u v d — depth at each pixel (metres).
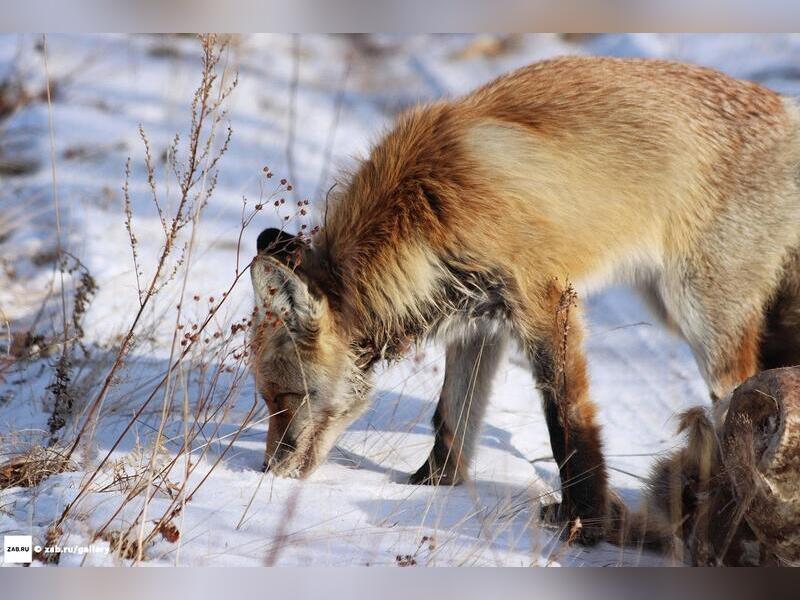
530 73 15.74
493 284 13.90
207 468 13.76
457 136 14.20
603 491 13.17
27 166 29.11
